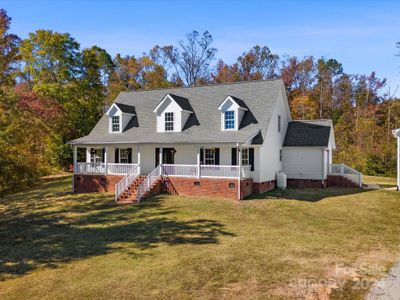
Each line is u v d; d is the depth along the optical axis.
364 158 40.66
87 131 40.34
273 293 8.35
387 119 51.84
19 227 16.75
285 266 10.16
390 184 29.62
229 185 21.77
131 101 31.31
